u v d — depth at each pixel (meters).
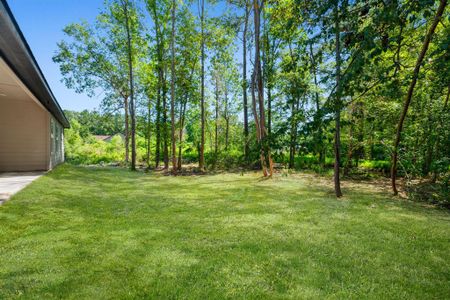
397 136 6.88
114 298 2.10
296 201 6.41
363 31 2.10
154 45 15.87
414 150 7.64
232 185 9.23
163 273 2.54
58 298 2.08
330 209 5.55
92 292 2.17
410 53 3.58
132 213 5.03
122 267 2.65
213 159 16.27
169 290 2.23
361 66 2.00
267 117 14.48
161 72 15.78
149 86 16.56
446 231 4.10
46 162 10.91
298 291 2.25
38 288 2.21
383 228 4.21
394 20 1.89
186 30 14.65
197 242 3.43
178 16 14.78
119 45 17.31
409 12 1.85
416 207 5.84
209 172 13.92
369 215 5.05
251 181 10.32
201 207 5.70
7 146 10.23
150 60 16.56
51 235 3.54
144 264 2.73
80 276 2.43
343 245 3.40
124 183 9.56
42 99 8.86
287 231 3.97
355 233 3.92
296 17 2.78
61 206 5.25
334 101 2.14
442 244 3.50
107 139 47.69
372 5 2.10
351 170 12.26
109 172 12.92
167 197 6.89
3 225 3.85
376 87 2.54
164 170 15.31
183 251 3.11
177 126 16.08
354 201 6.44
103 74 20.00
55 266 2.62
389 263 2.88
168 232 3.84
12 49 4.30
